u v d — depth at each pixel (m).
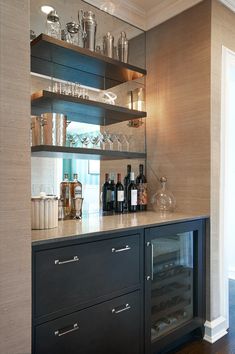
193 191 2.12
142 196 2.37
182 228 1.88
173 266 1.95
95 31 1.99
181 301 2.00
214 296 2.06
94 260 1.41
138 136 2.46
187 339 2.02
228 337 2.07
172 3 2.18
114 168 2.41
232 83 2.68
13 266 1.07
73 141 1.86
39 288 1.21
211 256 2.04
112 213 2.19
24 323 1.10
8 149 1.06
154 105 2.41
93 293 1.41
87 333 1.38
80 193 2.04
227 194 2.15
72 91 1.96
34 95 1.73
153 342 1.72
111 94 2.21
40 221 1.48
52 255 1.26
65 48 1.74
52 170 2.03
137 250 1.62
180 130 2.21
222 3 2.09
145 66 2.47
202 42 2.06
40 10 1.84
